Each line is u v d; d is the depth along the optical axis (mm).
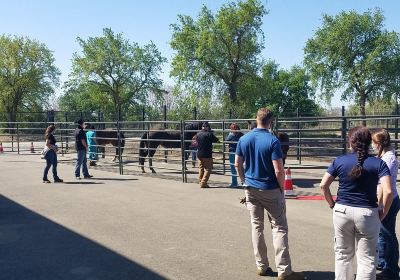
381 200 4434
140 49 65375
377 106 44969
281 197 5285
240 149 5508
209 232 7559
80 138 14281
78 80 63875
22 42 61656
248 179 5406
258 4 42406
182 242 6980
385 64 49938
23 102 63219
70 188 12516
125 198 10844
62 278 5523
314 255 6211
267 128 5461
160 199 10648
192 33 44000
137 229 7836
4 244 7055
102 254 6453
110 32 64250
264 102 57312
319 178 13633
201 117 43656
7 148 28344
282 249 5238
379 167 4234
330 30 53281
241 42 43344
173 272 5641
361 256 4285
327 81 53656
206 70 44500
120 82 65250
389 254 5320
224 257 6207
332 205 4559
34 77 61469
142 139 15250
